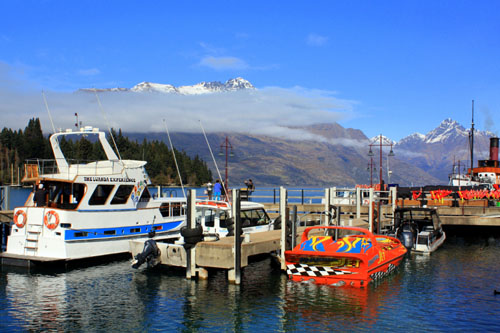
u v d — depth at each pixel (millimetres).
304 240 19484
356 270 17719
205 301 16234
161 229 25125
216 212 23516
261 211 26344
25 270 20781
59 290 17703
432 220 29562
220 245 18281
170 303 16047
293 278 18734
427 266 22734
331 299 16422
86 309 15453
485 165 61312
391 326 13828
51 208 21109
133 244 20750
